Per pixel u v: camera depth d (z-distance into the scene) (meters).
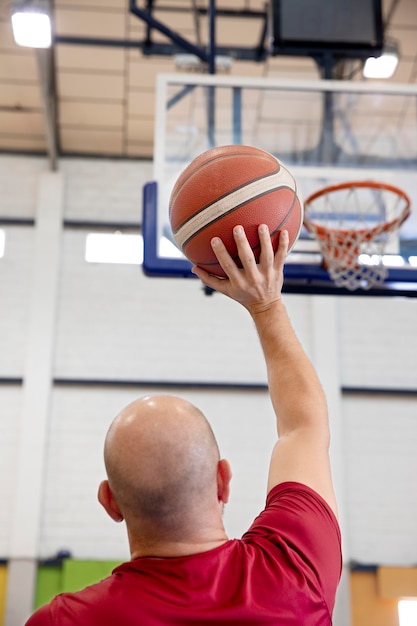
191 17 6.85
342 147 4.47
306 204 4.13
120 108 8.12
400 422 8.08
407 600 7.46
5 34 7.03
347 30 4.67
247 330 8.31
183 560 1.02
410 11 6.66
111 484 1.08
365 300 8.52
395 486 7.86
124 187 8.72
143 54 6.91
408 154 4.45
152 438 1.06
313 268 3.88
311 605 1.01
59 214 8.45
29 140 8.61
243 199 1.52
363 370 8.25
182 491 1.04
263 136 4.49
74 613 0.99
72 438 7.80
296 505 1.08
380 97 4.55
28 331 8.05
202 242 1.51
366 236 3.85
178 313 8.31
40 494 7.53
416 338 8.39
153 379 8.05
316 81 4.60
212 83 4.57
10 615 7.14
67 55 7.34
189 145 4.40
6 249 8.36
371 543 7.67
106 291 8.32
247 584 1.00
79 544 7.49
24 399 7.78
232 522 7.67
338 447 7.88
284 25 4.64
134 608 0.98
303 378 1.23
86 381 7.95
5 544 7.42
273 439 7.97
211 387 8.05
